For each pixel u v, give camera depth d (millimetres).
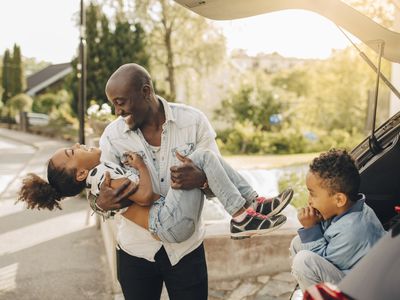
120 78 1936
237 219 2119
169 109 2096
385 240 1334
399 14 4195
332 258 2008
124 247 2150
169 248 2082
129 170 2121
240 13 2191
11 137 21625
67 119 21812
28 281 4320
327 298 1284
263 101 16484
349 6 2027
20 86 33625
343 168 1935
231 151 14914
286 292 3865
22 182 2189
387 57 2336
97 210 2131
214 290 3918
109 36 14680
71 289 4148
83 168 2094
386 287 1227
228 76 17969
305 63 17328
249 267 4125
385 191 2668
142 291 2186
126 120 2049
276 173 7059
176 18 17141
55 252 5129
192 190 2010
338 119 16344
